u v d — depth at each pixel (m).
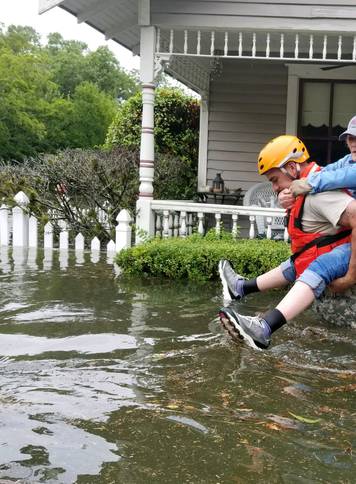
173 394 3.40
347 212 4.25
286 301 4.27
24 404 3.20
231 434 2.88
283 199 4.52
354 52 8.53
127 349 4.26
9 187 10.60
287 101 12.20
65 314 5.25
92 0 9.12
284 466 2.57
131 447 2.73
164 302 5.86
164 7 8.72
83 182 10.29
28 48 45.94
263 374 3.78
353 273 4.34
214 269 7.04
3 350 4.15
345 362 4.06
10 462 2.58
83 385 3.51
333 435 2.90
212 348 4.32
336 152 12.16
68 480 2.44
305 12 8.52
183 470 2.52
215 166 12.76
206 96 12.51
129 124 15.90
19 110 39.50
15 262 8.30
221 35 10.25
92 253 9.39
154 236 9.02
